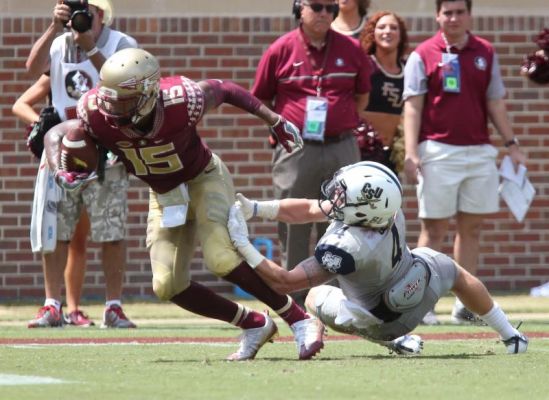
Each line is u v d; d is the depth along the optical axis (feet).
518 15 153.69
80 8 104.83
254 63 150.61
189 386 58.85
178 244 77.00
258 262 72.84
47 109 110.32
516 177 118.83
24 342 92.68
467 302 77.97
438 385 59.36
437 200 117.50
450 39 117.19
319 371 65.92
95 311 135.13
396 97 121.60
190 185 75.92
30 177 148.77
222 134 150.10
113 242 111.96
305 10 110.52
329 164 111.65
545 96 153.79
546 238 154.20
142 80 67.82
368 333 75.00
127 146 72.08
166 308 139.03
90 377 63.67
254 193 150.20
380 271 71.67
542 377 63.10
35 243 111.96
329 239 71.56
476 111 117.70
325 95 111.65
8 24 148.56
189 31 150.10
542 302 140.87
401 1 152.05
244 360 74.64
